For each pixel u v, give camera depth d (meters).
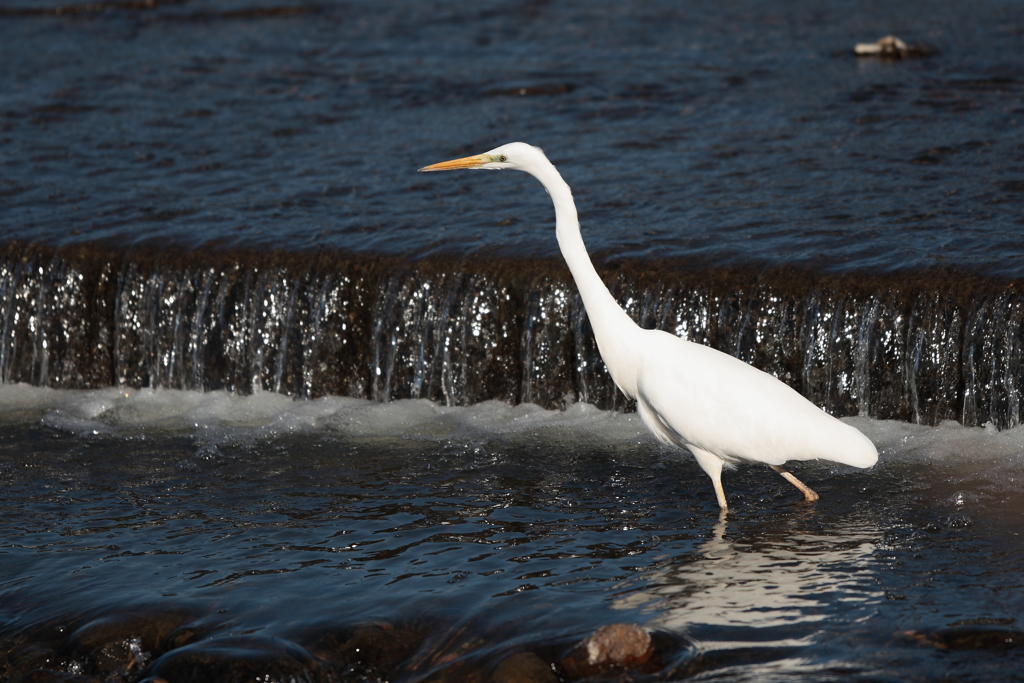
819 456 9.14
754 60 24.64
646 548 8.95
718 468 9.65
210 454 11.95
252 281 13.96
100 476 11.39
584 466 11.08
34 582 8.84
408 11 32.44
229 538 9.59
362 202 16.23
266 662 7.33
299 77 24.86
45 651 7.84
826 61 24.11
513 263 13.16
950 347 11.44
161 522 10.05
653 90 22.52
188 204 16.39
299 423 12.88
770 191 15.52
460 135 19.91
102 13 32.44
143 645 7.78
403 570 8.74
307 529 9.73
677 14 30.56
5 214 16.14
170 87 24.16
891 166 16.30
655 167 17.31
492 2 33.34
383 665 7.43
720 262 12.74
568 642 7.39
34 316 14.70
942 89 20.88
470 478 10.89
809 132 18.70
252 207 16.14
